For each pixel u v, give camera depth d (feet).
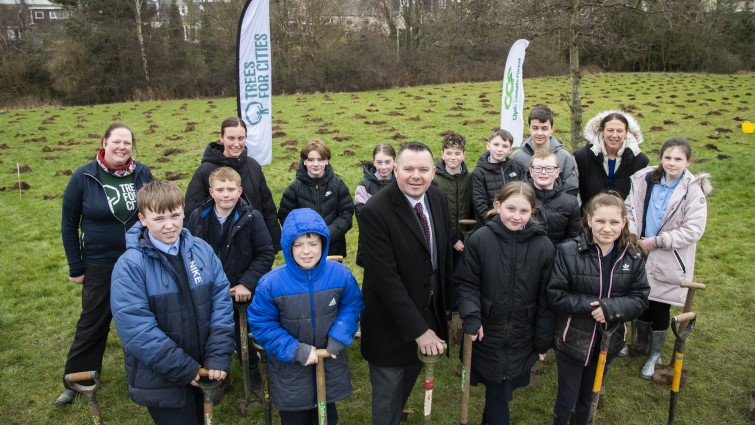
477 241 11.12
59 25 111.45
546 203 13.84
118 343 16.92
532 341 11.41
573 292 11.12
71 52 101.91
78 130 61.57
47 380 14.92
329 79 103.60
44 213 32.09
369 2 125.49
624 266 10.97
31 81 106.01
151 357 9.14
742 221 28.30
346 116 65.16
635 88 85.87
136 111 79.00
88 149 50.16
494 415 11.43
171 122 66.18
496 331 11.10
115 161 12.88
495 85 96.68
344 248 17.22
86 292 13.16
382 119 62.34
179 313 9.68
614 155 15.02
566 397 11.39
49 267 24.36
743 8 122.93
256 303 10.18
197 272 9.94
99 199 12.81
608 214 10.60
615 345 11.37
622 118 14.46
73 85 102.42
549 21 33.47
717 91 80.48
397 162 9.88
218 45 110.42
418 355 10.18
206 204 12.73
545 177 13.56
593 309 10.76
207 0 112.16
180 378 9.38
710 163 38.24
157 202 9.28
